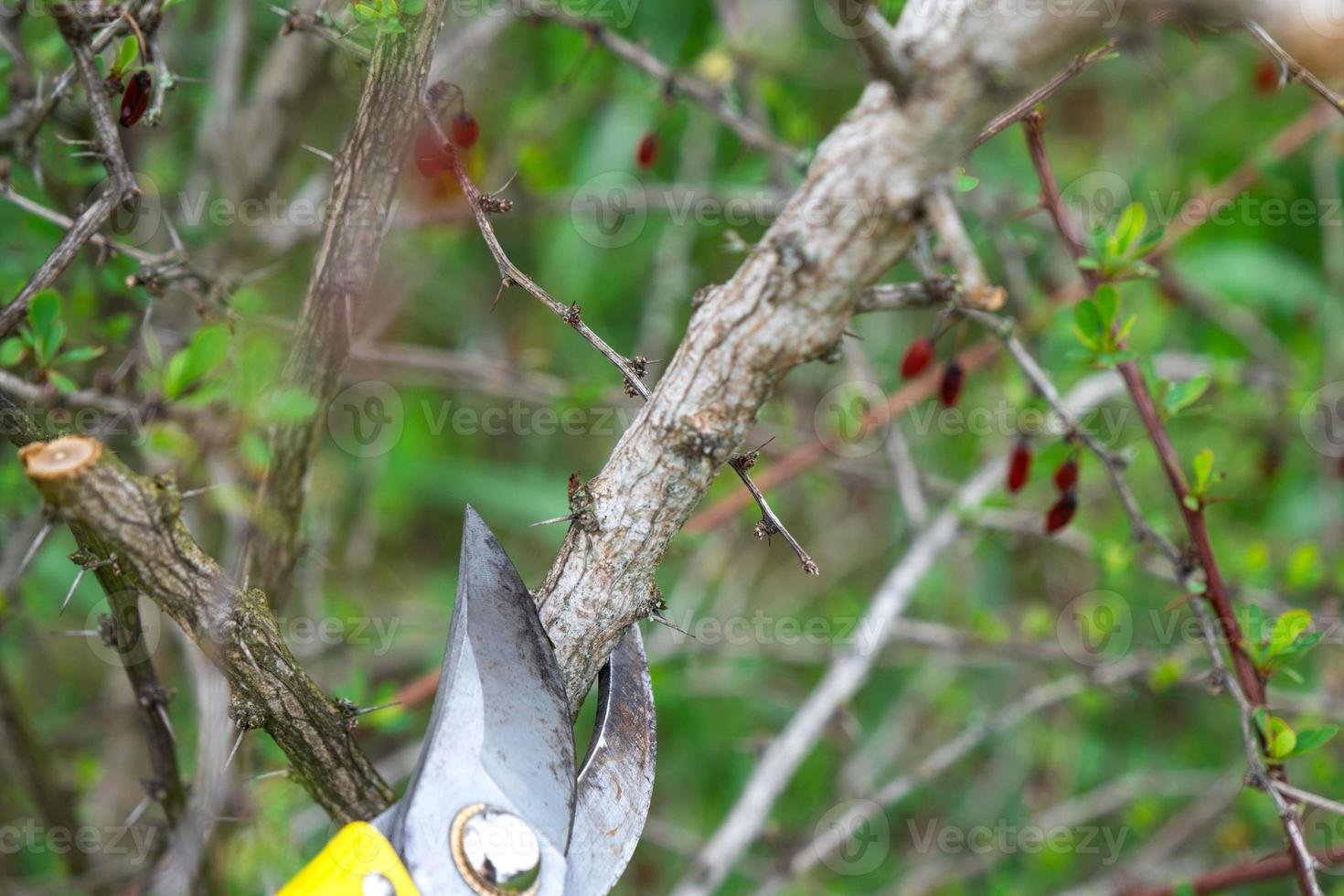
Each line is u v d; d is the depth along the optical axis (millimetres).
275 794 6316
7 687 6859
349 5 4746
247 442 4762
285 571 5387
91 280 6719
